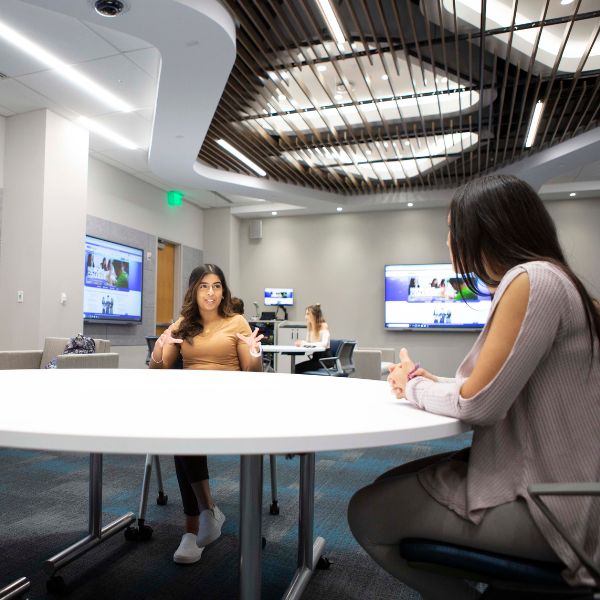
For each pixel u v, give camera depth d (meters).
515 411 0.91
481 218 1.00
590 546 0.81
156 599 1.65
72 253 5.88
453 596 1.02
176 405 1.04
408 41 4.20
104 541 2.10
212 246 9.95
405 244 9.28
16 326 5.53
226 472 3.16
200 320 2.37
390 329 9.22
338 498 2.70
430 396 0.98
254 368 2.26
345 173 7.56
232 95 5.07
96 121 5.96
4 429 0.73
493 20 4.00
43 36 4.27
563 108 5.14
